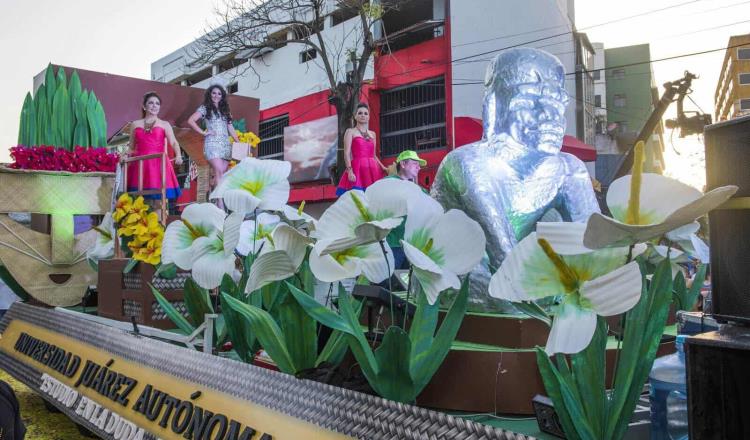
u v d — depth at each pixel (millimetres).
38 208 4211
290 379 1710
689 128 9492
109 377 2682
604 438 1239
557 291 1160
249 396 1830
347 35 23281
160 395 2256
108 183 4566
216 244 2211
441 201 2264
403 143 21953
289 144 24266
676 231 1731
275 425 1682
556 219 2363
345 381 1693
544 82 2240
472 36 21062
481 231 1456
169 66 34750
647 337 1238
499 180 2145
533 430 1530
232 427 1816
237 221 2006
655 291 1253
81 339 3184
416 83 21453
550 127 2248
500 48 21797
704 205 982
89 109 6891
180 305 3137
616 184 1227
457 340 1913
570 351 1088
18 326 4117
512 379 1680
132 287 3203
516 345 1752
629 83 37406
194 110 10305
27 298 4410
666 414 1424
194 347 2449
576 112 27344
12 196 4117
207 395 2014
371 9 19531
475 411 1694
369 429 1405
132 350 2633
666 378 1433
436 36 22172
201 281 2162
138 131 6949
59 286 4199
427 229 1484
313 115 24266
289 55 27359
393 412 1354
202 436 1925
